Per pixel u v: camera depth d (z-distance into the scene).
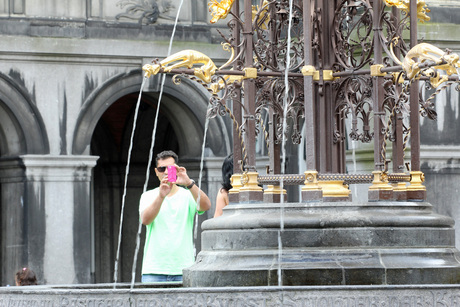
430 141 43.09
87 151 50.47
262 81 19.58
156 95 52.62
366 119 19.23
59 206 49.75
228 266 17.33
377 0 18.72
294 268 16.84
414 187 18.78
